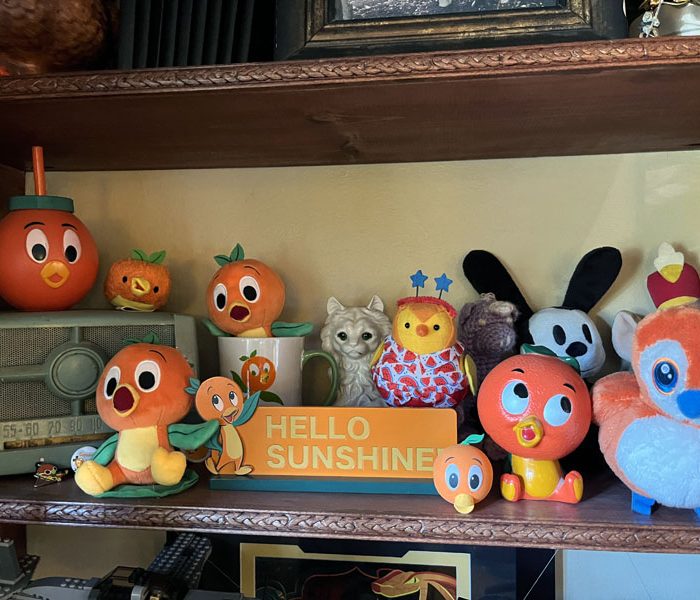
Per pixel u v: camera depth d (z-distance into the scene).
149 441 0.58
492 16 0.55
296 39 0.58
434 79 0.52
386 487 0.58
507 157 0.76
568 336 0.67
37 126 0.64
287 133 0.66
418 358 0.62
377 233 0.78
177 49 0.62
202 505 0.55
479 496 0.54
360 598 0.74
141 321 0.67
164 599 0.57
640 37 0.55
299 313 0.79
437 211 0.77
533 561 0.73
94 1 0.64
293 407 0.60
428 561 0.73
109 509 0.56
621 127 0.65
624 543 0.50
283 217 0.79
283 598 0.74
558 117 0.61
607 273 0.70
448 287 0.73
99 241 0.82
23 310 0.69
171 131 0.66
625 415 0.55
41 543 0.81
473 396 0.65
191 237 0.81
